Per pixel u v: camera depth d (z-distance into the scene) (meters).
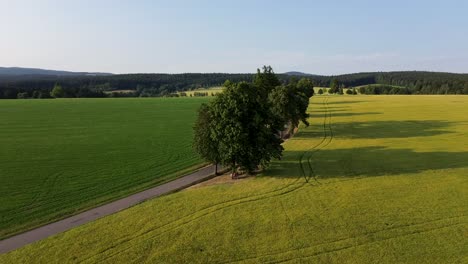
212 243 27.67
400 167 46.41
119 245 27.89
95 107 152.00
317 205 34.09
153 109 144.62
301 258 25.09
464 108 125.31
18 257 26.75
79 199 40.59
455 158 50.12
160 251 26.78
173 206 35.44
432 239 26.73
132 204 38.81
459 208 31.92
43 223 34.09
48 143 73.38
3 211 37.12
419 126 84.06
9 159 59.38
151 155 62.38
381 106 141.50
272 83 84.12
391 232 28.05
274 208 33.78
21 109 139.00
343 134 76.44
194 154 62.88
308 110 133.00
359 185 39.47
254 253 26.03
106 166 54.91
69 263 25.66
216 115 45.00
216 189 40.34
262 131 44.50
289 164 50.31
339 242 26.89
